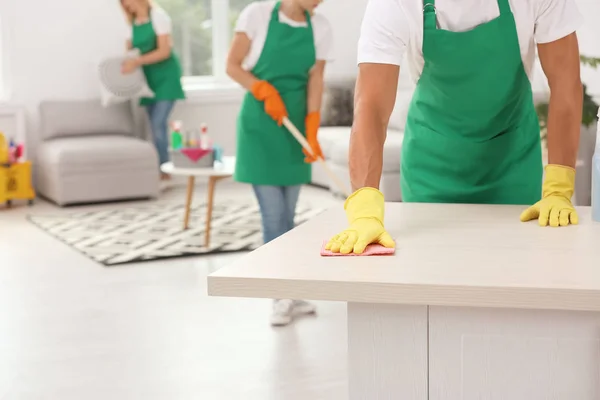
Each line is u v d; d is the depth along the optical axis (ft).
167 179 28.02
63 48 26.66
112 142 25.05
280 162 13.50
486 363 4.99
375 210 6.25
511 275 4.99
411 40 7.24
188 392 10.74
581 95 7.25
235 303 14.66
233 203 24.49
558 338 4.90
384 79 6.86
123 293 15.39
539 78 18.25
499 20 7.16
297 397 10.52
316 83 13.51
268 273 5.16
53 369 11.67
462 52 7.30
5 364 11.89
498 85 7.63
